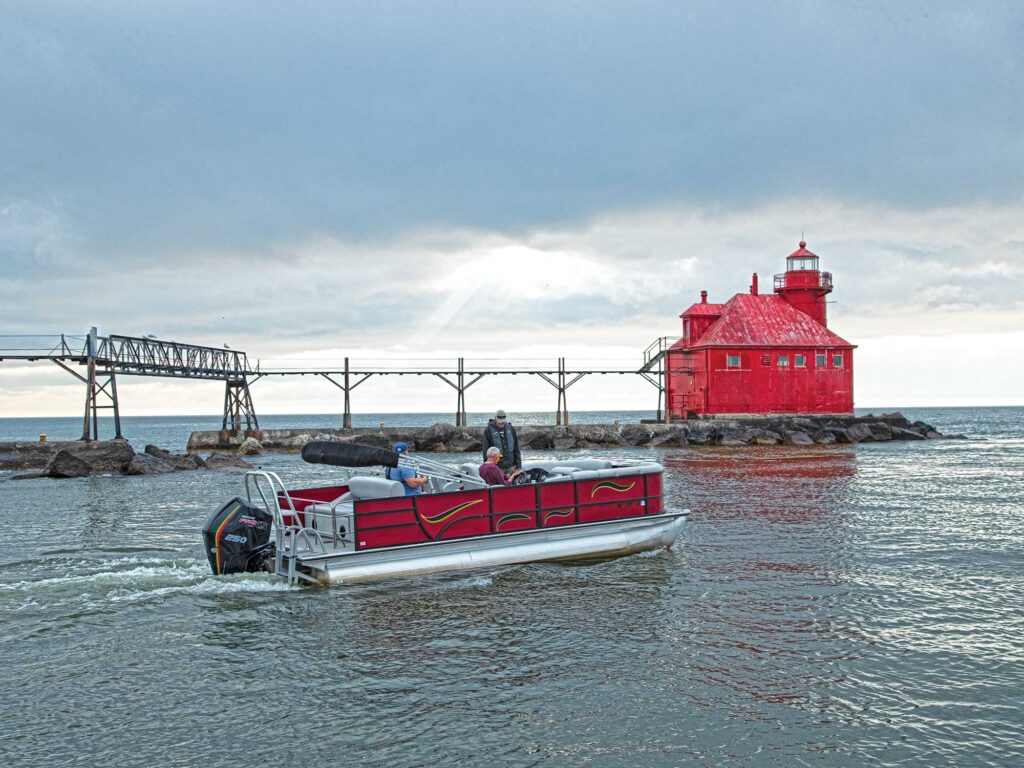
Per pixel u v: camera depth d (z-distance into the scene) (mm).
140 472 35188
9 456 37969
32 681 8961
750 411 55781
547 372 61844
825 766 7012
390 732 7645
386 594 12266
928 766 7008
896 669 9172
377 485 13141
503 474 14555
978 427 98625
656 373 63219
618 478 14977
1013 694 8469
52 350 40906
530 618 11102
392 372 59562
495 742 7441
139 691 8672
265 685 8797
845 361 57719
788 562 14469
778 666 9273
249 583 12750
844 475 31047
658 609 11508
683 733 7609
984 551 15391
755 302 59094
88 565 14586
